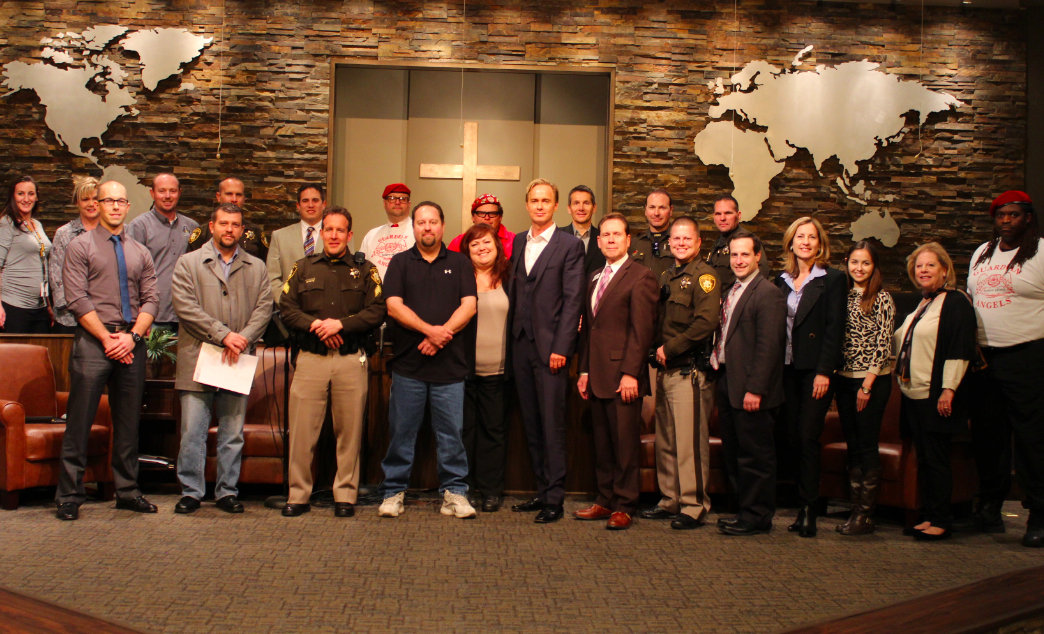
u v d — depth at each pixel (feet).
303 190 15.19
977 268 12.49
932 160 21.59
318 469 13.76
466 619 8.00
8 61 20.21
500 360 12.95
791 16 21.47
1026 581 9.18
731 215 14.62
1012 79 21.72
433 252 12.58
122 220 12.42
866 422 11.97
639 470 12.39
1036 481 11.46
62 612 7.65
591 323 12.49
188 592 8.59
